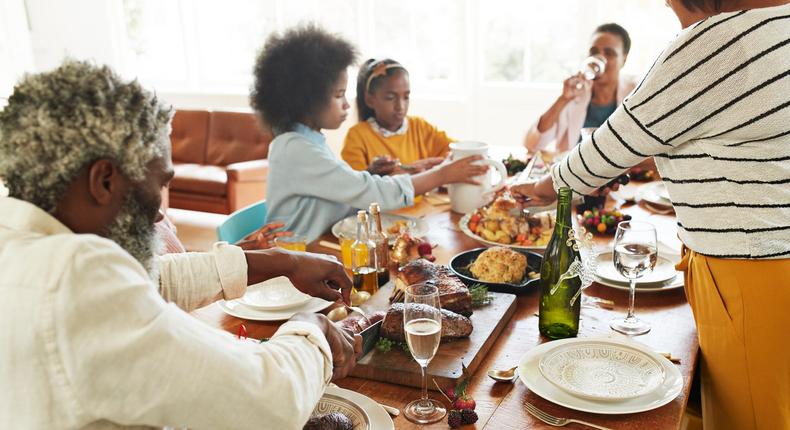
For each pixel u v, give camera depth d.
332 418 0.96
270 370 0.76
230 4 5.78
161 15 6.07
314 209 2.10
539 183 1.64
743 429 1.24
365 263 1.50
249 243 1.68
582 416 1.03
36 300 0.65
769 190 1.14
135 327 0.68
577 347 1.19
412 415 1.04
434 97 5.18
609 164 1.27
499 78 4.98
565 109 2.88
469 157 2.07
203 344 0.71
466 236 1.89
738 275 1.18
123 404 0.68
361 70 2.79
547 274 1.27
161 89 6.21
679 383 1.08
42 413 0.67
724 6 1.18
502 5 4.79
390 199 2.02
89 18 6.26
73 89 0.71
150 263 0.82
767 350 1.18
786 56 1.08
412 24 5.13
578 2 4.54
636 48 4.21
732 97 1.11
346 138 2.79
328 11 5.37
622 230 1.28
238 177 4.16
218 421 0.72
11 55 6.22
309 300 1.45
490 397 1.09
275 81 2.04
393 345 1.21
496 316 1.31
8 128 0.71
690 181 1.20
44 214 0.71
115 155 0.73
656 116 1.17
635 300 1.45
